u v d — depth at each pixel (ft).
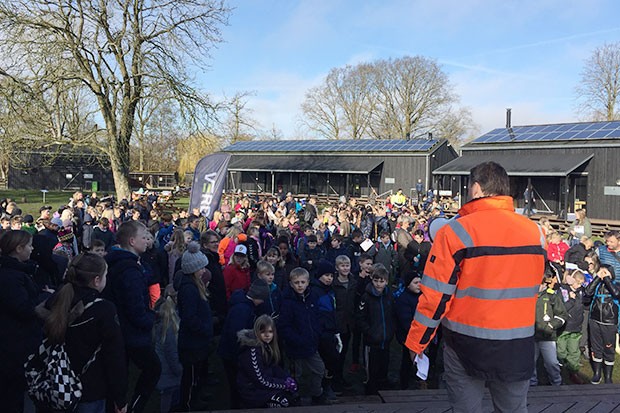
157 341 17.89
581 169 87.71
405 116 200.64
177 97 79.97
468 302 8.71
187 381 17.67
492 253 8.52
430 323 8.91
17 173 165.37
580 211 42.60
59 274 21.36
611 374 23.06
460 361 9.10
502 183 9.05
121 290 15.02
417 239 40.19
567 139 89.51
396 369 24.59
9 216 31.48
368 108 208.03
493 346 8.51
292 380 16.58
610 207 83.71
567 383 23.61
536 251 8.79
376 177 125.90
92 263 11.80
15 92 70.18
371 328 20.42
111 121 83.20
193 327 17.15
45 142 78.74
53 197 134.72
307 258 34.78
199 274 17.67
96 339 11.55
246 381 16.03
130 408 15.90
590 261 25.09
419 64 197.98
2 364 13.52
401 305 20.75
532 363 8.77
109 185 175.01
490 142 102.89
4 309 13.64
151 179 188.24
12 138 72.90
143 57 79.46
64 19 75.72
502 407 9.09
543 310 21.54
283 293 19.15
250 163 143.95
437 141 122.11
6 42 70.08
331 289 21.94
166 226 38.17
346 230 45.60
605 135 85.66
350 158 129.70
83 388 11.48
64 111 80.38
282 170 134.00
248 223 41.09
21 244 15.10
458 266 8.71
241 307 17.93
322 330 19.81
